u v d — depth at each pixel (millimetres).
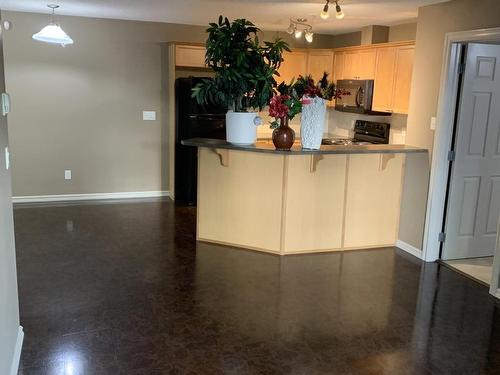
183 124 6207
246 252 4551
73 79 6047
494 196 4520
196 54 6172
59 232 4965
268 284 3820
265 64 4270
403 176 4730
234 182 4547
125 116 6371
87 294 3521
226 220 4660
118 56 6180
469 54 4082
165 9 5125
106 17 5934
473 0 3814
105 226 5238
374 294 3703
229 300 3504
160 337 2947
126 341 2889
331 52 6660
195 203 6312
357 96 6078
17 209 5793
